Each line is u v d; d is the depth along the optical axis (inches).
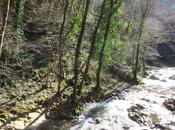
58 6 1453.0
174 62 2667.3
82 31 1289.4
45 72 1439.5
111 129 1167.6
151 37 2886.3
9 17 1241.4
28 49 1332.4
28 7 1406.3
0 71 1155.3
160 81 1977.1
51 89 1354.6
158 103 1496.1
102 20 1476.4
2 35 818.2
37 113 1172.5
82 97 1385.3
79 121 1192.8
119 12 1584.6
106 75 1734.7
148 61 2539.4
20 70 1290.6
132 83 1803.6
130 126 1213.1
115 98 1487.5
